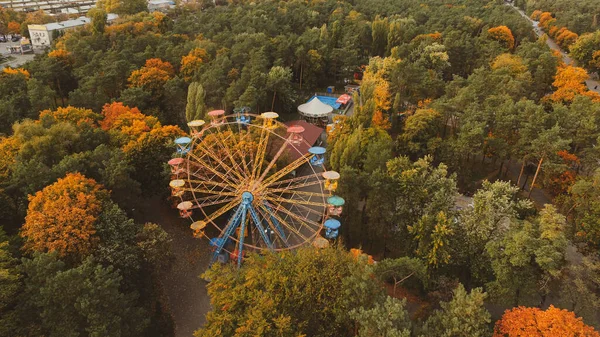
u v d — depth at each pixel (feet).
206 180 255.50
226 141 283.18
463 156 308.60
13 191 219.61
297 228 276.00
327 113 423.23
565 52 593.83
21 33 640.58
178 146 263.08
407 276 198.70
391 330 134.41
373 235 251.80
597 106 301.22
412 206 234.79
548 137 268.82
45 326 155.74
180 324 207.92
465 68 495.00
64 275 156.25
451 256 211.00
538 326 149.89
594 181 235.61
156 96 386.73
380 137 307.17
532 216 231.30
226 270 180.45
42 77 389.39
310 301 161.58
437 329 151.53
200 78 399.24
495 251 191.21
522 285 186.29
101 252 187.52
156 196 302.66
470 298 149.18
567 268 193.88
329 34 589.32
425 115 330.54
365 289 152.76
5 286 155.94
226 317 151.84
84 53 433.07
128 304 183.32
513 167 343.05
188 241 262.88
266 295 155.22
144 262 215.31
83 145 270.05
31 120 291.99
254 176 254.68
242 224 227.40
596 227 217.97
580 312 176.76
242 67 453.17
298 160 265.54
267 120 285.02
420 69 396.98
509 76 377.71
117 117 307.17
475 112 316.81
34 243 185.26
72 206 193.77
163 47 463.01
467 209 217.56
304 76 517.96
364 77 442.09
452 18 618.44
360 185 247.50
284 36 542.57
